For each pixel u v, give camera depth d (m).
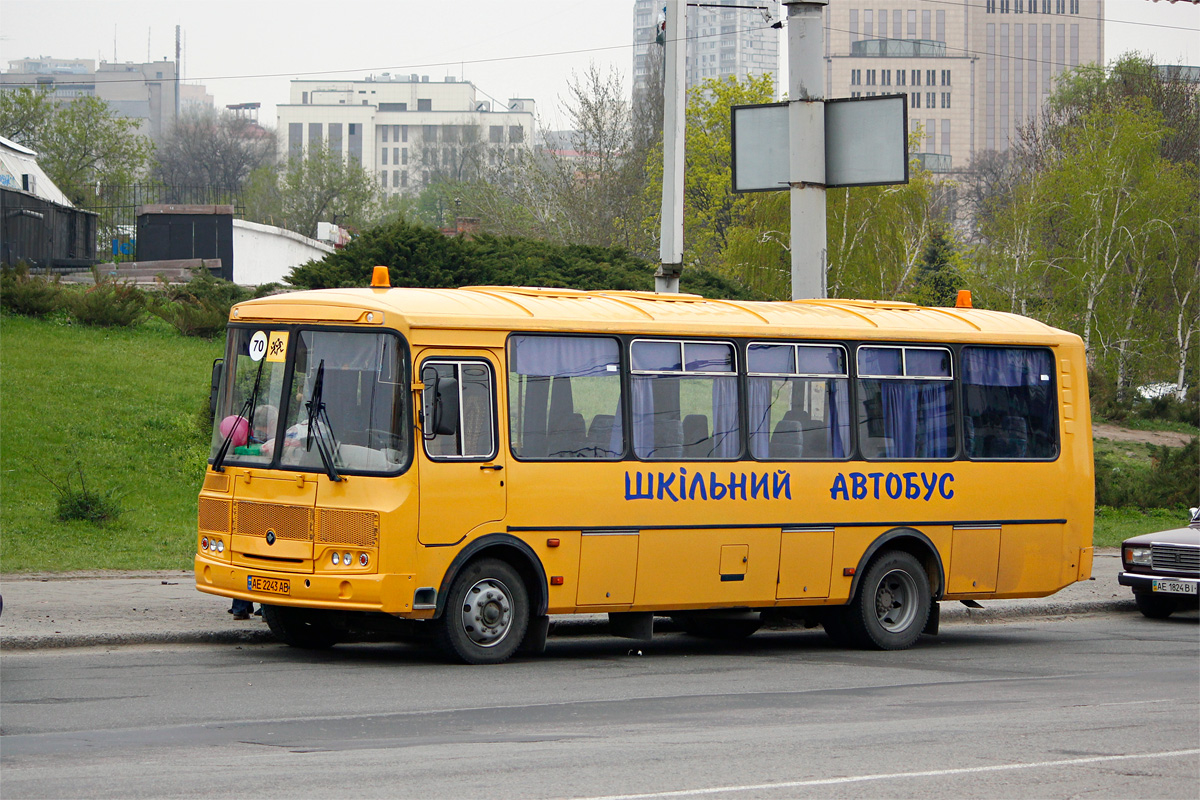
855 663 15.93
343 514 13.93
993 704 12.69
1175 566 21.56
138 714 11.13
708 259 76.88
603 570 15.21
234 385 15.12
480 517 14.38
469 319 14.52
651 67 91.12
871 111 20.73
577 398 15.20
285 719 11.05
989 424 18.33
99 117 104.06
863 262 67.00
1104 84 96.12
